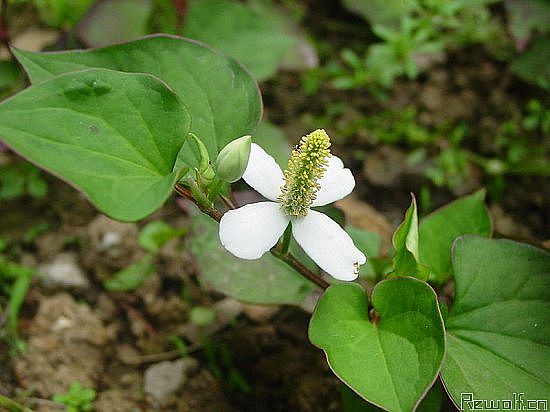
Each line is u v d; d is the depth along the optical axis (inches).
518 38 9.3
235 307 7.7
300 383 7.0
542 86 9.4
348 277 4.8
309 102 10.2
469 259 5.4
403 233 5.0
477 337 5.2
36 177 8.8
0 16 8.3
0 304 7.7
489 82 10.2
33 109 4.2
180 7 8.7
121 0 8.7
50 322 7.6
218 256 6.5
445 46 10.5
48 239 8.5
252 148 5.1
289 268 6.4
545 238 8.8
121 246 8.3
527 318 5.2
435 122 9.9
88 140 4.3
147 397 7.1
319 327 4.9
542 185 9.2
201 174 4.7
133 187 4.2
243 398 7.1
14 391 7.0
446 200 9.2
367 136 9.7
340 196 5.1
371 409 5.7
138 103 4.5
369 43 11.0
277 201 4.9
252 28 8.7
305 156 4.6
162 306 7.8
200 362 7.4
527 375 5.0
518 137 9.6
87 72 4.4
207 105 5.4
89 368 7.3
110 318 7.8
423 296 4.7
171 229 7.9
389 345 4.7
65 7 9.8
